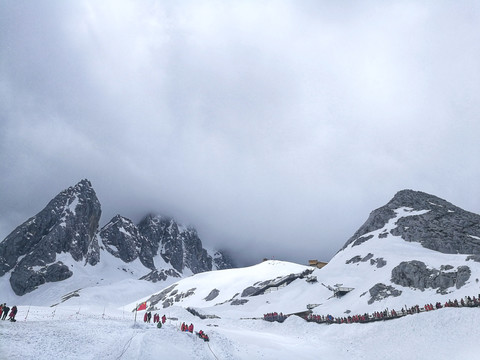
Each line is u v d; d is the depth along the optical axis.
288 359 36.66
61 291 194.50
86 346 28.23
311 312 73.69
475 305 39.97
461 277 61.53
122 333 33.53
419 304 59.78
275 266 157.50
